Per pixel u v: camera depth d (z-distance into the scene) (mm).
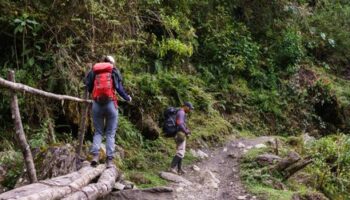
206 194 6844
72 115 7738
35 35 7691
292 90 14477
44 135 7117
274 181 7348
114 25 9125
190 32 12008
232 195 6766
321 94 14469
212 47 13461
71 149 6457
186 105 7996
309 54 17266
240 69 13820
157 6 11664
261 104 13297
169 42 11047
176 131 7785
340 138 9500
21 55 7613
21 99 7262
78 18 8273
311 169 8289
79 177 5344
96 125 6336
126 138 8617
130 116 9273
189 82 11711
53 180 5035
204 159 9031
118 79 6379
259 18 15992
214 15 14391
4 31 7668
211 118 11281
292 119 13703
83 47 8523
